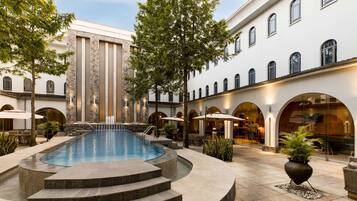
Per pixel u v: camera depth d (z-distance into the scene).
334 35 11.69
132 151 10.79
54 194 4.07
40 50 6.98
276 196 5.75
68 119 25.14
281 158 11.15
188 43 12.76
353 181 5.59
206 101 22.38
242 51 19.83
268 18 16.72
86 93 26.88
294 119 17.11
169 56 13.00
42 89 28.14
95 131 23.22
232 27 20.97
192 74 30.36
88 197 3.96
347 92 9.18
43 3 6.25
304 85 11.30
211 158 9.09
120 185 4.64
